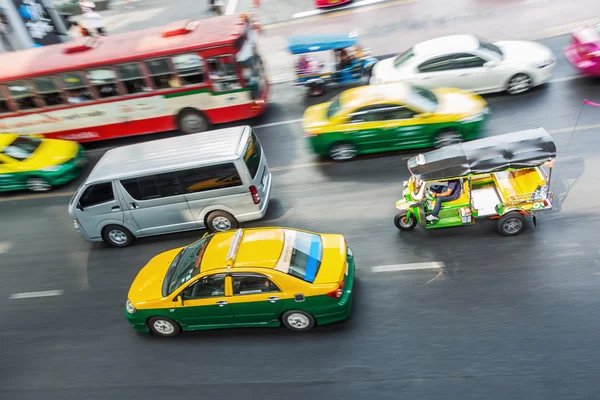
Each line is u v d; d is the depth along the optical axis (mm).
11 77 14586
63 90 14852
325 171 12484
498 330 7422
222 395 7227
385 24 20422
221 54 13844
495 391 6539
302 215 11094
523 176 9320
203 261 8078
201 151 10367
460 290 8273
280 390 7145
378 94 12234
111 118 15281
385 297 8453
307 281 7574
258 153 11016
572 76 14281
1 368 8586
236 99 14648
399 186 11273
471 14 19734
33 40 21734
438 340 7453
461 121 11641
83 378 8016
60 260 11305
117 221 10867
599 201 9523
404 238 9734
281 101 16609
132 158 10805
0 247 12203
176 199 10469
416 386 6812
